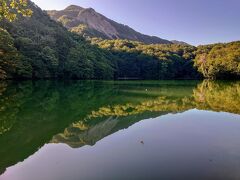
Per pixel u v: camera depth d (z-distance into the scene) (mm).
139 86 66625
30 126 18641
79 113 24656
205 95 42500
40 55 76188
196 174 9945
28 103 29266
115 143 14203
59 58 89875
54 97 36719
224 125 18484
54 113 24172
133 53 140625
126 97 39594
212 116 22203
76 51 94000
